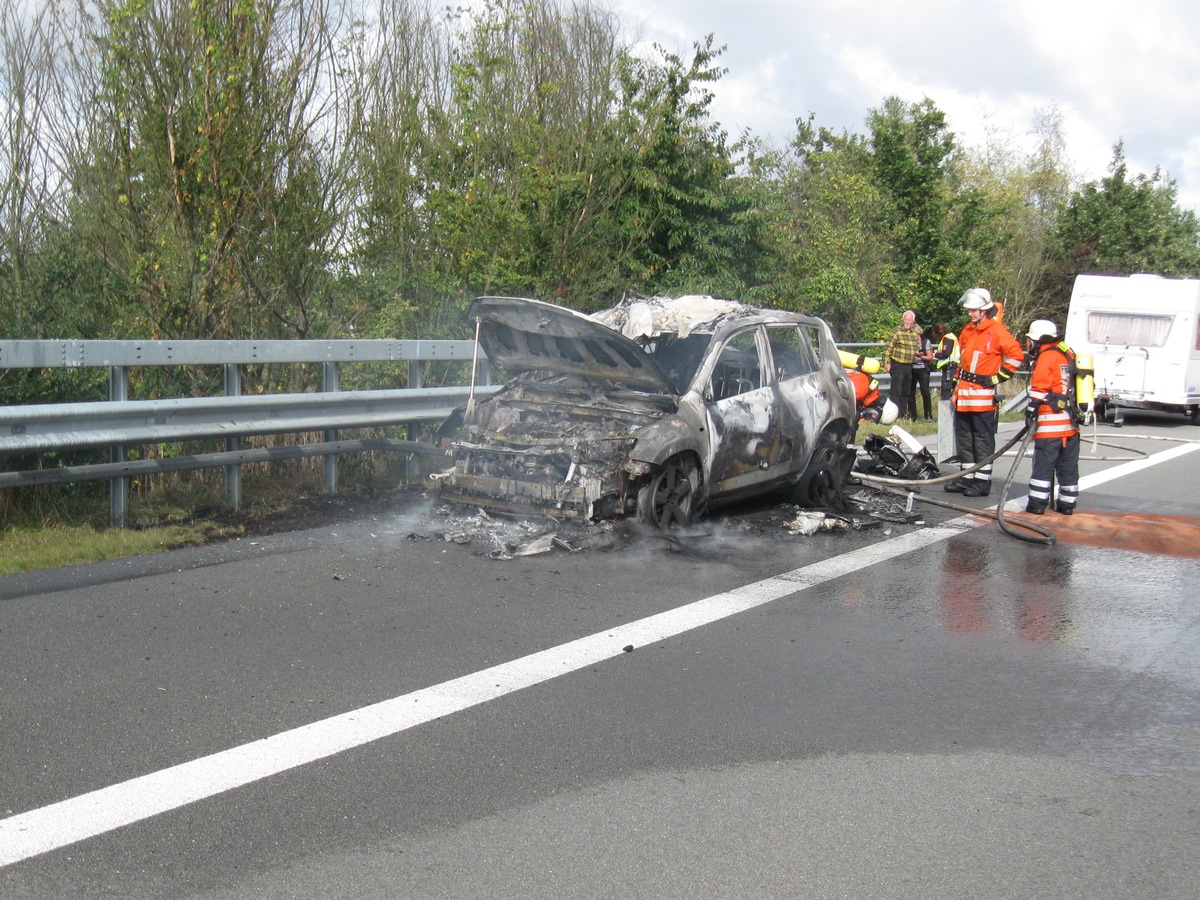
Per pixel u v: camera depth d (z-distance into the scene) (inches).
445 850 143.7
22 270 401.7
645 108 743.1
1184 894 138.5
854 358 471.8
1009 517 378.9
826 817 156.3
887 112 1269.7
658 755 175.2
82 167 426.0
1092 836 153.2
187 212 421.4
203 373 389.4
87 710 184.5
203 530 307.1
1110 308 882.8
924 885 138.8
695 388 330.0
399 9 558.9
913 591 282.0
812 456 375.9
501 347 348.8
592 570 285.4
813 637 239.3
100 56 420.2
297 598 250.5
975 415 444.1
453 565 284.2
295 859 140.3
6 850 140.4
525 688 201.6
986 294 443.5
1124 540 360.8
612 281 642.2
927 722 193.5
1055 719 197.0
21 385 328.8
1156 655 235.9
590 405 331.3
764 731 186.5
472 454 332.8
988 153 1727.4
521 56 656.4
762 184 848.9
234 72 410.3
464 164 575.8
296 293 461.1
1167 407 875.4
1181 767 177.5
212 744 173.2
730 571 292.4
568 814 154.6
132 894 131.4
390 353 374.0
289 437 380.5
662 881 137.8
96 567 270.1
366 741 176.4
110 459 305.1
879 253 1115.9
